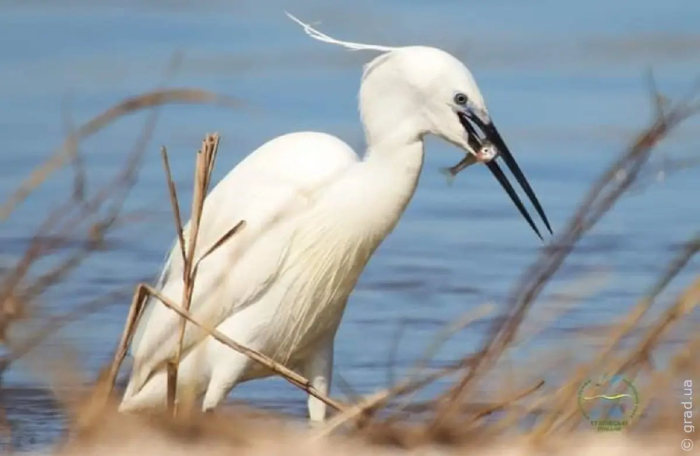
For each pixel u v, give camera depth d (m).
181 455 8.58
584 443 8.31
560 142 20.83
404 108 10.60
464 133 10.55
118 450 8.75
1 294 9.55
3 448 9.65
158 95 9.87
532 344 11.38
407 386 10.28
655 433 8.45
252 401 11.82
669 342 9.43
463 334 13.39
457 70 10.52
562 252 10.48
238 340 10.71
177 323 10.70
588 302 13.49
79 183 12.70
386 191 10.66
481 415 8.77
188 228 11.23
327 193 10.70
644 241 16.41
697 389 8.52
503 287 15.15
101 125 10.01
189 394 10.73
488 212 18.33
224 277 10.67
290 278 10.76
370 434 8.77
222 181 11.20
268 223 10.73
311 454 8.52
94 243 11.23
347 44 10.81
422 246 16.98
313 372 11.08
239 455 8.55
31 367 9.62
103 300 12.46
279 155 10.98
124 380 11.37
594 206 16.52
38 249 10.66
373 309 14.45
